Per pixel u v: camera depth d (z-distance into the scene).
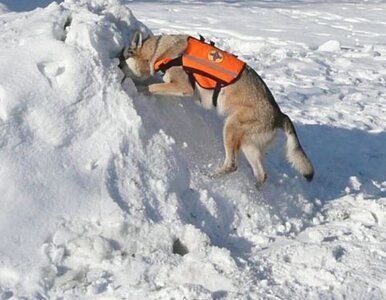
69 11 5.62
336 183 6.37
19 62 5.25
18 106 5.07
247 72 5.68
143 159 5.23
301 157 5.80
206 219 5.29
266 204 5.59
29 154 5.00
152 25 13.34
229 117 5.66
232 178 5.55
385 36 13.27
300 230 5.50
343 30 13.80
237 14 15.28
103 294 4.52
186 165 5.41
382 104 8.79
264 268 4.79
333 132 7.77
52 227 4.84
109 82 5.29
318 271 4.72
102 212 4.96
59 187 4.96
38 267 4.64
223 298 4.48
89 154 5.13
